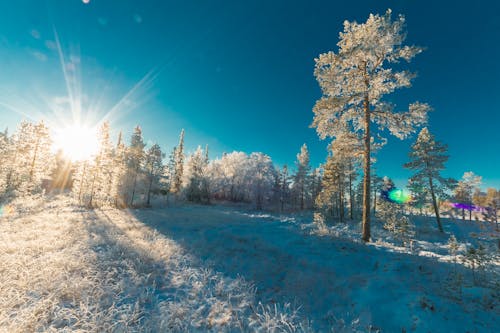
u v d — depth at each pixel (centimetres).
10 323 404
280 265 788
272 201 5653
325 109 1182
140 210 2881
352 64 1149
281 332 426
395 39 1038
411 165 2498
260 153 5959
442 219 2727
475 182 3041
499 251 518
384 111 1130
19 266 647
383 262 738
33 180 3206
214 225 1703
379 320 444
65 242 936
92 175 3225
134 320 441
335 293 572
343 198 3130
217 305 521
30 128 3316
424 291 512
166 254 856
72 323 426
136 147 3662
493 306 429
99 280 584
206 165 6425
